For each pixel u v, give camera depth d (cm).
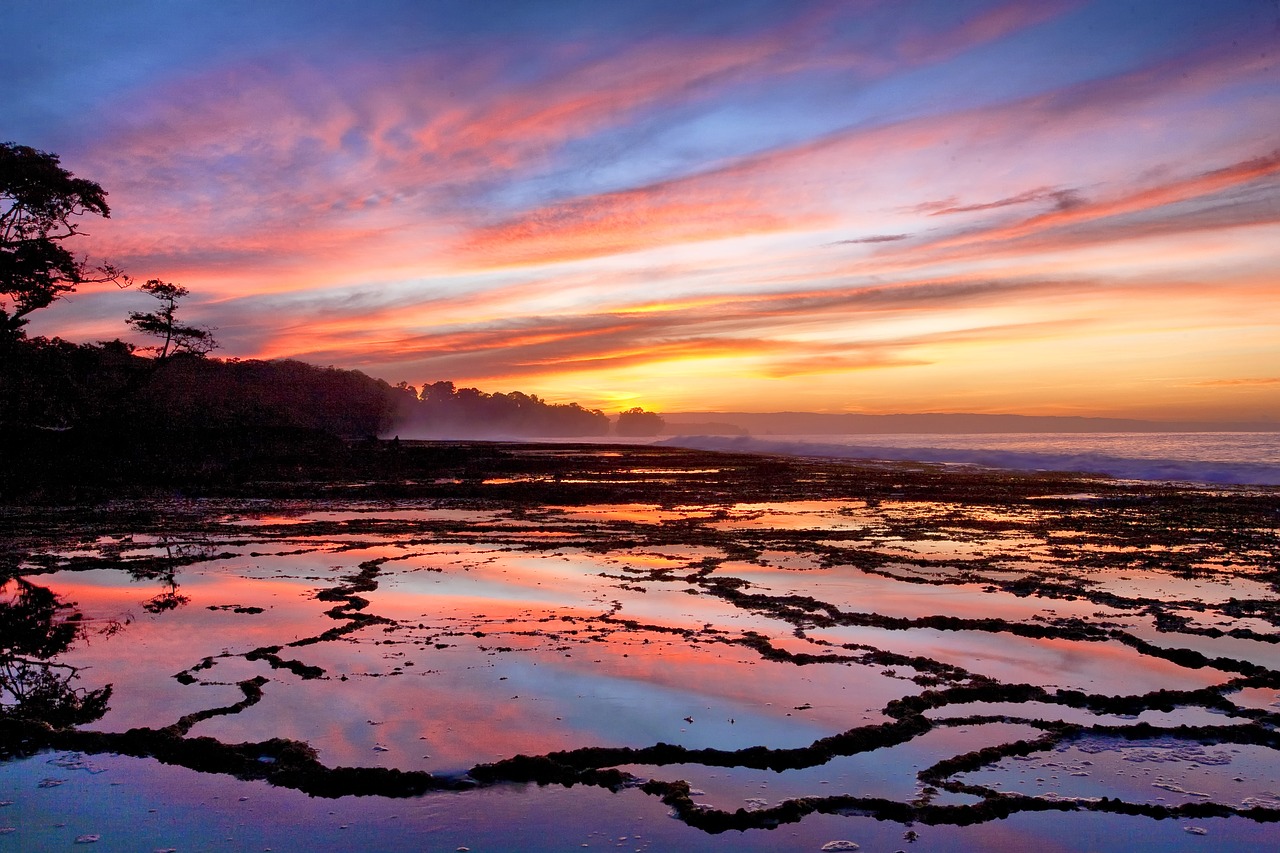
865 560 1407
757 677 744
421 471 4191
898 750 591
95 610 1031
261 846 456
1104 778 545
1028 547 1567
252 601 1075
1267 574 1281
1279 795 517
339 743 593
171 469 3597
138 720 642
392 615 984
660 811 500
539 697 689
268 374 9750
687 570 1308
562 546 1574
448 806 504
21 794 520
